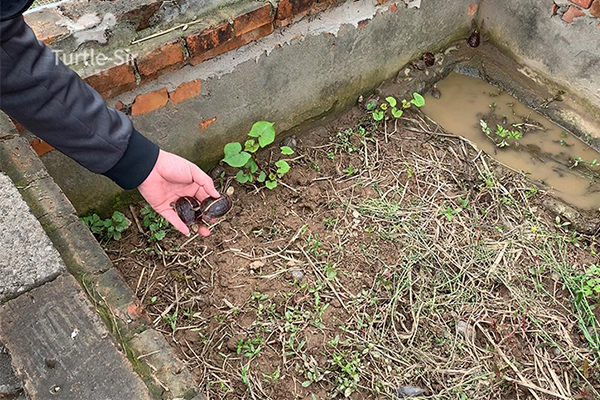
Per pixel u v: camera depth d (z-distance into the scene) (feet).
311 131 11.21
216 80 8.95
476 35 12.71
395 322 8.41
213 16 8.28
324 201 9.87
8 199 5.54
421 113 11.62
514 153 11.07
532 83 12.09
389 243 9.28
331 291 8.64
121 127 5.12
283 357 7.89
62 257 5.74
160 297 8.50
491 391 7.70
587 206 10.17
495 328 8.36
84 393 4.63
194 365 7.80
